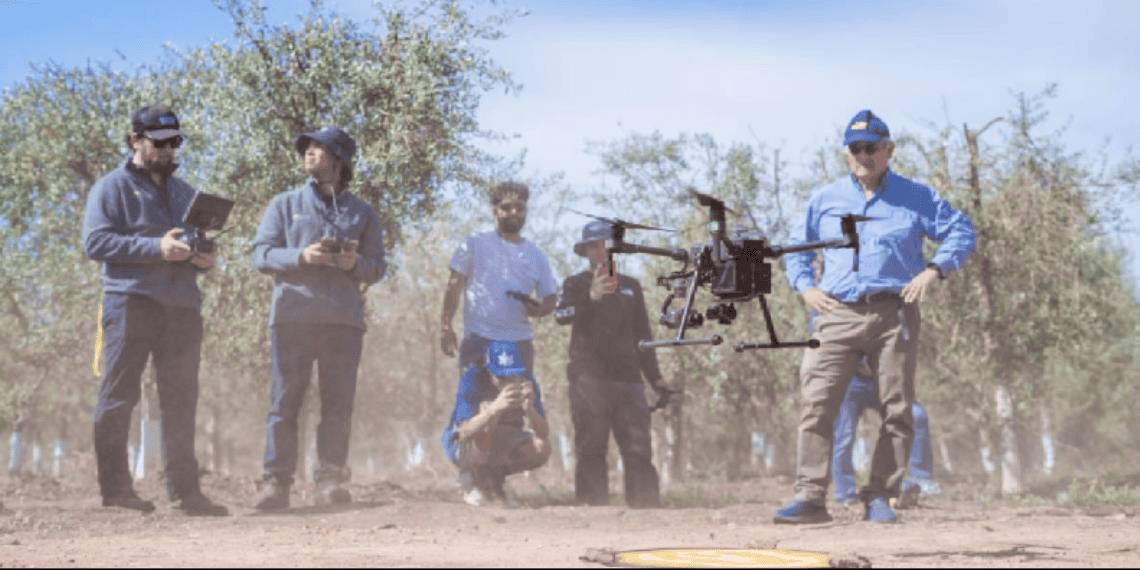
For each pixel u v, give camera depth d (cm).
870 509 555
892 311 543
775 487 1127
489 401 691
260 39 788
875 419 1548
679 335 331
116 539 445
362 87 778
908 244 549
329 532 478
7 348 1327
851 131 550
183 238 580
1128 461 1831
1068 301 1023
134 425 1582
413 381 2284
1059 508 676
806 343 333
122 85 1005
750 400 1195
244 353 938
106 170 981
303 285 618
